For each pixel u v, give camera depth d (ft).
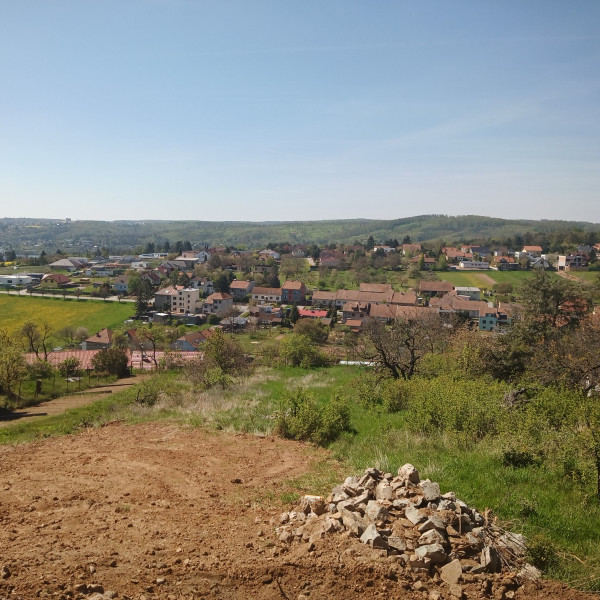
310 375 87.15
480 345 65.98
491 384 52.60
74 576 17.30
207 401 58.03
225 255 480.64
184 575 17.52
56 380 97.76
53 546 19.83
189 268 432.25
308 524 21.01
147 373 115.75
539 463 29.91
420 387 51.80
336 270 382.63
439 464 29.84
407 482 23.18
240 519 23.04
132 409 57.16
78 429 46.88
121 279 323.78
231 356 93.61
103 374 109.09
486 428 37.47
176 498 26.04
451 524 19.95
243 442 38.52
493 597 16.88
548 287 94.38
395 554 18.33
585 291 95.91
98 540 20.49
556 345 61.67
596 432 26.23
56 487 27.89
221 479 29.30
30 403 75.92
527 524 21.99
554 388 46.29
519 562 18.93
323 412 41.73
